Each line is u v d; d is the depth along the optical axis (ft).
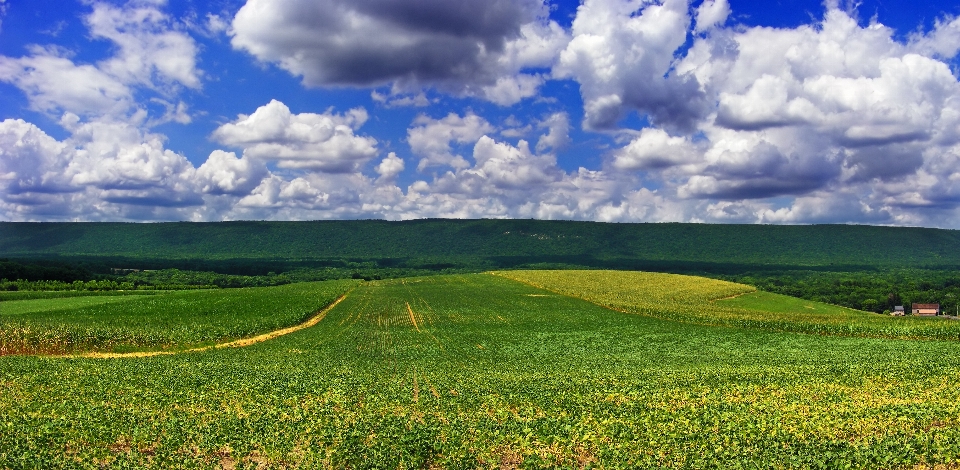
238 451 69.46
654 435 76.07
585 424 82.12
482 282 485.56
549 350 179.83
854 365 139.64
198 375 120.57
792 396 100.58
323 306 316.19
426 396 102.83
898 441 71.26
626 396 102.53
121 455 67.87
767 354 167.53
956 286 530.68
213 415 86.07
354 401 97.81
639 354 171.01
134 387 106.42
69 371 122.83
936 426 79.56
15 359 141.79
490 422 82.38
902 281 586.86
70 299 317.01
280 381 114.83
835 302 494.59
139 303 294.87
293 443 72.18
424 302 352.28
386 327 246.27
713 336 215.51
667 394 103.14
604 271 543.39
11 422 79.10
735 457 67.46
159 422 81.10
